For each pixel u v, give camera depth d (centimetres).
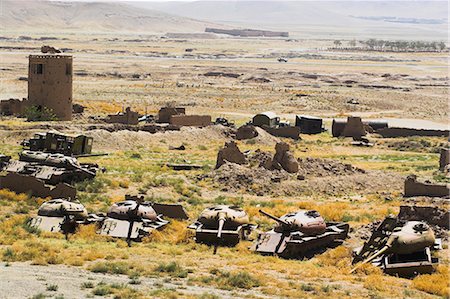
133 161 8200
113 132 9644
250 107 15850
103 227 4650
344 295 3241
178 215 5316
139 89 18638
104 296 2894
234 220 4669
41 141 7956
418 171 8162
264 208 5894
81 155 8088
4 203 5444
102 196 6041
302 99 17200
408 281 3744
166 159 8544
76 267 3597
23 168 6191
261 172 7100
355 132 11844
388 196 6606
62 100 10912
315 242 4488
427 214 5047
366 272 3869
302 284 3444
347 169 7619
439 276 3762
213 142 10350
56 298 2755
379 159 9512
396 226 4203
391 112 16050
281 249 4312
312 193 6788
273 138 10888
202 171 7594
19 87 17612
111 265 3619
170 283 3300
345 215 5659
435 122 14475
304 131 12300
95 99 15950
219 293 3117
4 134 9256
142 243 4497
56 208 4750
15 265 3531
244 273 3547
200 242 4556
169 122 11550
